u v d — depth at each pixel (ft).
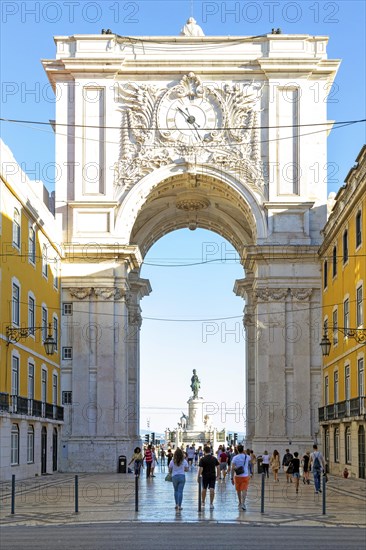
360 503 58.90
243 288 140.56
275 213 116.88
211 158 118.11
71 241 116.06
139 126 118.52
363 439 85.20
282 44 119.03
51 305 107.45
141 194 117.39
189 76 118.62
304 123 118.42
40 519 47.16
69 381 114.01
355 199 85.97
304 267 115.24
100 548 34.78
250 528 43.11
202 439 182.09
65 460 111.55
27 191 91.45
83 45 119.03
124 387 114.62
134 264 120.26
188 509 53.67
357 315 88.28
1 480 78.79
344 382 96.37
